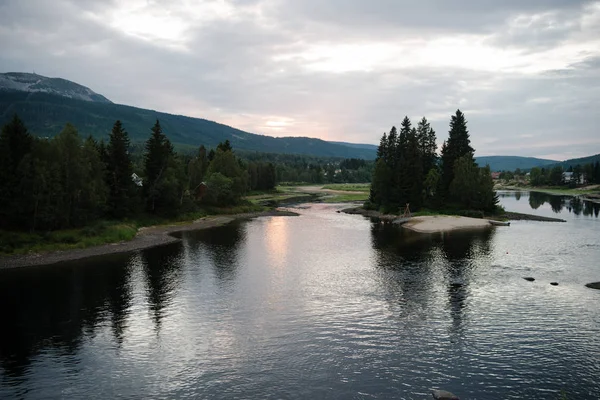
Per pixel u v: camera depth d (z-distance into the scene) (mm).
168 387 22031
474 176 103625
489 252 56219
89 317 32312
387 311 33125
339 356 25391
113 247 60719
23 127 63656
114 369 24047
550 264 48688
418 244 63156
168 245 63219
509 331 29062
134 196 84875
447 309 33500
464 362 24578
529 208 124438
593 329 29406
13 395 21250
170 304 35281
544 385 22047
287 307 34281
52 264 50219
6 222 59875
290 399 20766
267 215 107438
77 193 66312
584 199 164125
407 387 21828
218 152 125375
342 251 57875
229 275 44719
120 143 82250
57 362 24906
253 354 25781
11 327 30359
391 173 115375
